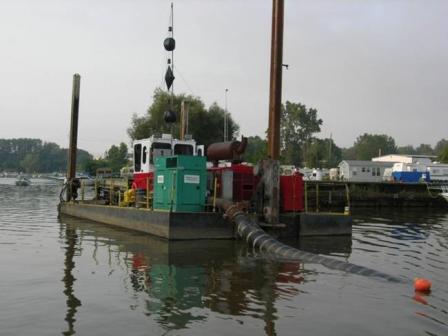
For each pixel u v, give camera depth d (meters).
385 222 25.11
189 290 8.66
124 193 19.38
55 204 34.88
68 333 6.38
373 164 69.56
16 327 6.58
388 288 9.09
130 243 14.26
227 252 12.81
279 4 15.63
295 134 121.00
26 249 13.16
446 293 8.76
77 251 12.84
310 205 39.19
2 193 55.09
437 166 63.88
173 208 15.27
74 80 26.66
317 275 10.09
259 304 7.82
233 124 64.94
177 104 59.69
